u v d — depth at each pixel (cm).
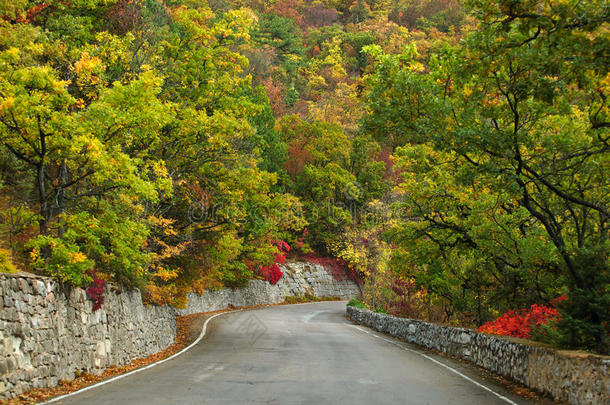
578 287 1190
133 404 853
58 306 1120
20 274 991
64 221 1316
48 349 1045
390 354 1772
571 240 1622
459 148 1402
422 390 1069
